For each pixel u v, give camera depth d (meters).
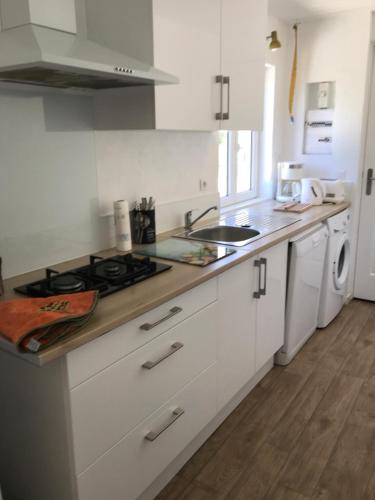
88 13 1.81
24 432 1.45
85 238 2.06
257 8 2.38
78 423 1.31
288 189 3.68
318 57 3.44
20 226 1.76
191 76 1.96
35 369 1.33
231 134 3.35
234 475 1.90
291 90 3.58
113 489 1.49
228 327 2.07
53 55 1.23
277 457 2.00
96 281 1.63
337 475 1.90
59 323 1.22
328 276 3.18
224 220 2.88
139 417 1.55
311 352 2.96
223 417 2.26
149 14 1.67
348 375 2.67
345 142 3.48
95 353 1.33
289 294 2.66
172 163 2.54
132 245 2.25
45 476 1.45
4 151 1.65
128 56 1.74
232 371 2.18
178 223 2.64
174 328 1.67
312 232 2.84
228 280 2.00
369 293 3.84
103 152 2.08
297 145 3.72
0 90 1.60
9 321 1.25
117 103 1.89
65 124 1.87
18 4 1.52
